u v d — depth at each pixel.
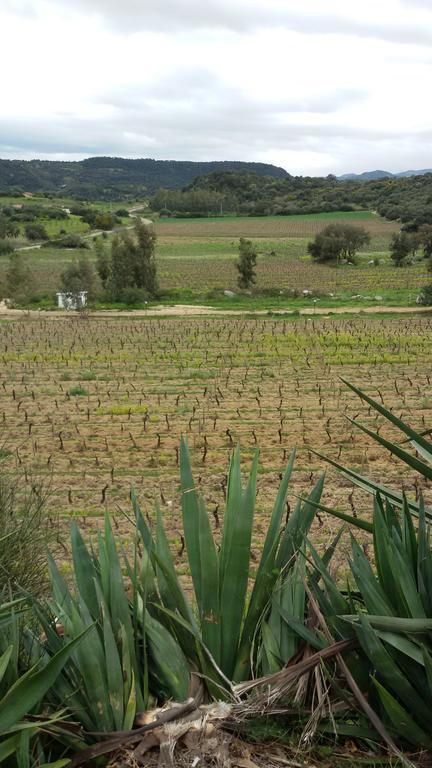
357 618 3.29
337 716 3.42
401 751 3.24
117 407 19.19
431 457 3.69
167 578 3.32
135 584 3.49
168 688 3.38
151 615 3.58
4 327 44.56
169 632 3.52
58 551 8.74
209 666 3.33
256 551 8.84
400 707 3.11
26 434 16.38
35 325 46.47
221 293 62.84
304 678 3.31
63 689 3.19
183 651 3.46
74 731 3.07
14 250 122.88
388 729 3.31
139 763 3.02
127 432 16.53
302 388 22.16
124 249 61.75
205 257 113.50
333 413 18.14
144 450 14.88
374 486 3.85
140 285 62.06
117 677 3.11
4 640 3.17
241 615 3.45
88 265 60.41
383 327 42.03
